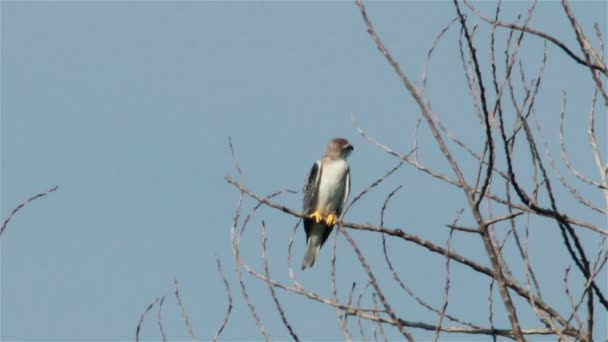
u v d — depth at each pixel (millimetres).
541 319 10594
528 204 10727
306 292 11109
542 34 10586
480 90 10180
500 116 10297
